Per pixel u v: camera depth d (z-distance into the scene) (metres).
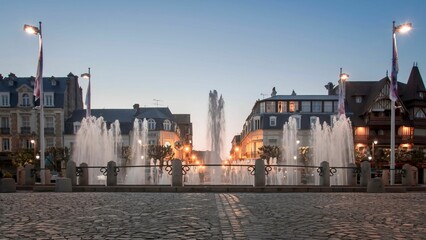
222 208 12.02
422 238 7.50
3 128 63.41
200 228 8.48
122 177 44.53
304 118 70.31
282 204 13.29
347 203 13.66
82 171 22.62
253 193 18.95
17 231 8.18
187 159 98.50
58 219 9.77
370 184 20.20
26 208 12.00
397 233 7.99
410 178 23.91
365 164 22.14
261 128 72.19
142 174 43.91
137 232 8.05
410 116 65.44
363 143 65.25
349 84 71.88
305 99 71.88
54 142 64.19
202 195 17.27
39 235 7.77
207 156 65.81
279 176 41.38
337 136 46.06
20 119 63.81
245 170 42.19
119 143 71.06
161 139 74.94
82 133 47.31
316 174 38.75
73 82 71.06
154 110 78.00
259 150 66.25
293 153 69.19
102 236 7.67
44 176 24.64
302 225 8.91
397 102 64.75
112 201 14.20
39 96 26.31
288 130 70.12
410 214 10.74
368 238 7.50
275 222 9.33
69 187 20.50
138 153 64.88
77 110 69.62
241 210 11.59
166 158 64.44
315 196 16.78
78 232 8.07
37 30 26.34
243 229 8.37
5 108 63.53
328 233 7.96
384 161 48.31
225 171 45.22
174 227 8.61
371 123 64.69
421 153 48.34
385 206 12.73
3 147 63.44
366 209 11.88
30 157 51.28
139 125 72.75
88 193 18.67
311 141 69.31
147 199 15.05
